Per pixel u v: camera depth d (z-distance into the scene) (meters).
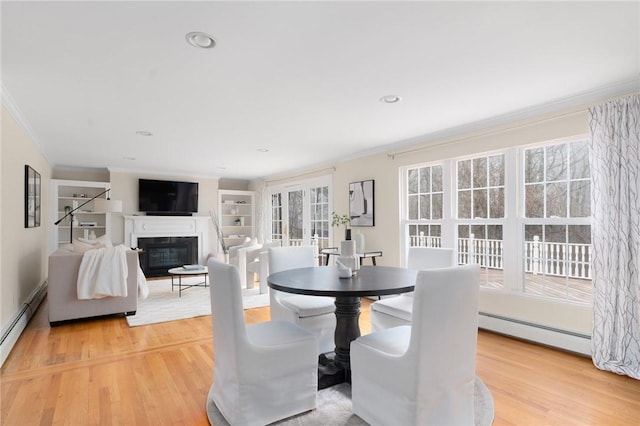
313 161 6.16
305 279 2.43
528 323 3.37
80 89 2.79
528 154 3.49
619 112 2.69
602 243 2.75
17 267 3.58
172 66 2.39
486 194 3.85
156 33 1.96
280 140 4.61
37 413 2.09
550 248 3.31
